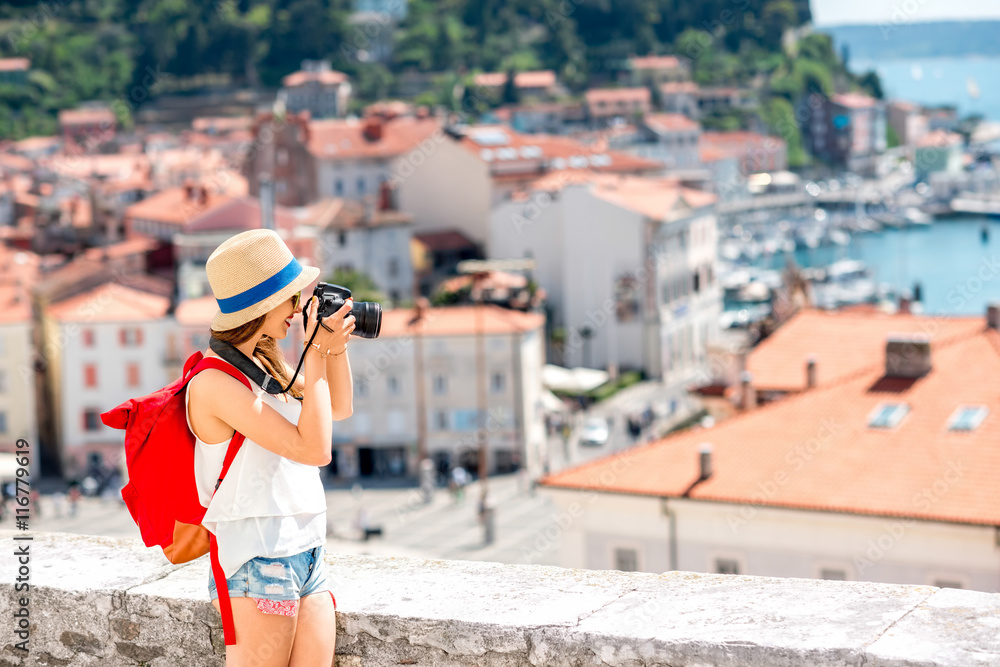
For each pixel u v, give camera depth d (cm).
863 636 392
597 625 420
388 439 7675
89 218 14012
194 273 8350
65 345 8162
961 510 2748
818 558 2894
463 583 473
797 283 4725
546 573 479
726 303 13812
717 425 3391
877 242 18062
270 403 417
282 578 414
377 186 13938
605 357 10081
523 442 7600
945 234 18525
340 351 413
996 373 3325
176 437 419
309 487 426
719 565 3055
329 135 13925
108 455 8262
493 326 7544
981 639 384
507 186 11644
